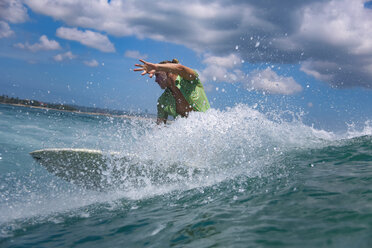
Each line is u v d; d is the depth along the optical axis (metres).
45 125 8.92
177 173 2.93
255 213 1.62
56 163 3.00
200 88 3.57
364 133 5.21
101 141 5.89
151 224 1.76
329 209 1.50
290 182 2.17
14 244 1.66
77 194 2.85
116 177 2.91
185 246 1.36
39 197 2.72
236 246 1.24
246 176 2.59
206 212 1.79
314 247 1.11
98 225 1.89
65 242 1.65
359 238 1.12
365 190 1.74
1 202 2.54
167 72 3.35
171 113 3.59
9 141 5.58
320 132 4.88
